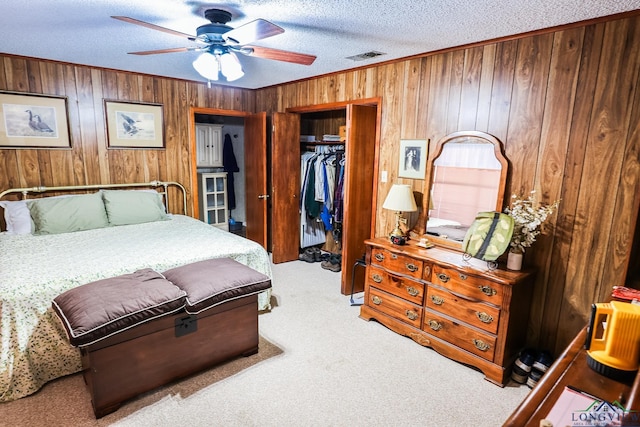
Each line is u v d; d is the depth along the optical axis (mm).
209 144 6176
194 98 4543
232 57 2232
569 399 1057
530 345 2645
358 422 2021
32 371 2180
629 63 2096
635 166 2127
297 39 2713
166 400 2160
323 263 4672
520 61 2529
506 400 2234
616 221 2221
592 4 1949
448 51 2910
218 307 2398
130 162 4160
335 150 4855
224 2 2037
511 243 2521
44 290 2203
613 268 2256
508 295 2293
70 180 3801
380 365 2553
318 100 4160
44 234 3254
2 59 3295
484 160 2766
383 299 3078
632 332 1138
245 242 3268
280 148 4602
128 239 3207
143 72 4035
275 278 4250
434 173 3107
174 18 2334
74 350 2330
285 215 4793
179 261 2754
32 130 3525
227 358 2518
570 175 2377
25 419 1987
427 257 2719
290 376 2410
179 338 2248
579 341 1387
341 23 2355
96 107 3852
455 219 2980
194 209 4711
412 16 2205
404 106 3305
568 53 2312
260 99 5023
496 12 2109
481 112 2773
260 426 1975
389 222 3619
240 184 6793
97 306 1952
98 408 1992
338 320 3217
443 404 2182
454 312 2592
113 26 2477
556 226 2463
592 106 2250
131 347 2061
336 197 4539
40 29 2541
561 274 2473
